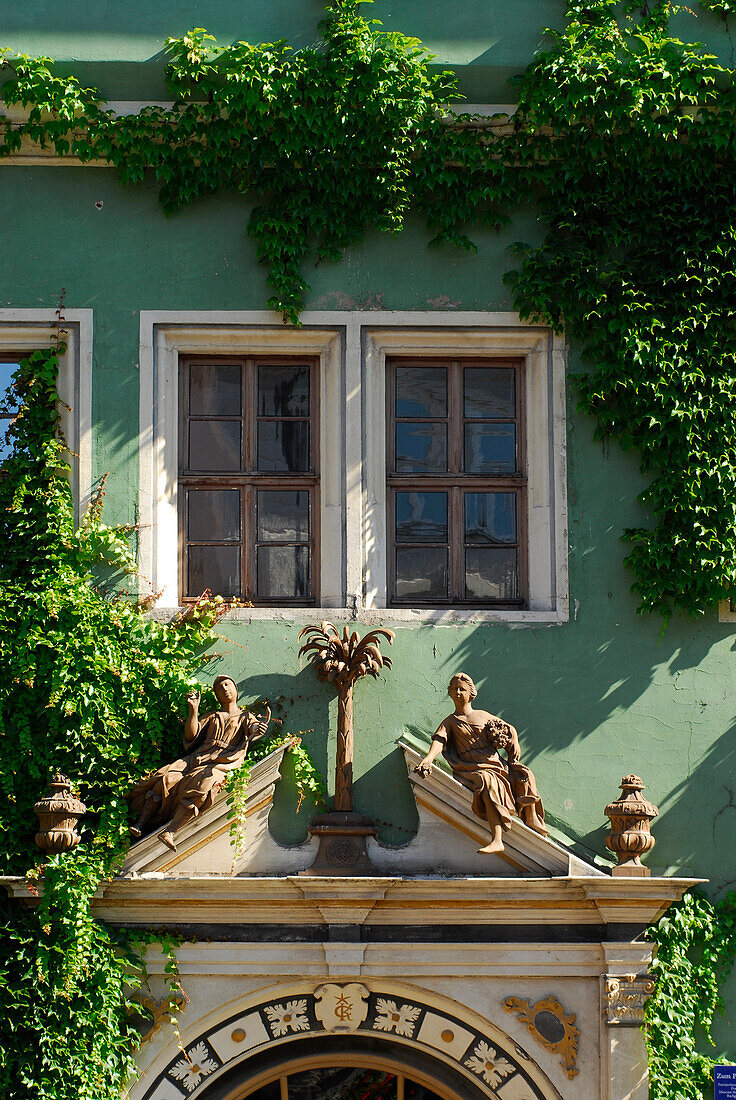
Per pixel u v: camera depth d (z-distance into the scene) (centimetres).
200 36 1189
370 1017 1094
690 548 1168
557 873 1089
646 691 1165
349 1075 1125
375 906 1082
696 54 1230
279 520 1209
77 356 1189
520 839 1095
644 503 1189
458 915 1087
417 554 1211
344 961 1077
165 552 1180
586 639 1169
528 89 1199
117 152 1198
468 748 1105
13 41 1199
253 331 1200
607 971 1077
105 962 1055
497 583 1210
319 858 1093
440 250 1216
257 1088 1118
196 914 1081
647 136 1198
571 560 1180
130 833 1083
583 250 1202
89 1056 1035
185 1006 1076
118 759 1106
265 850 1103
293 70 1185
